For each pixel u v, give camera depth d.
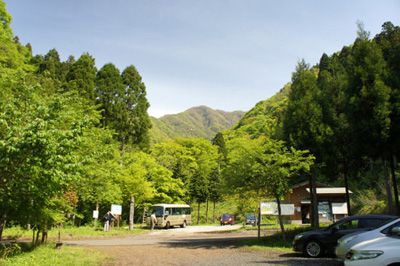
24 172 8.88
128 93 44.22
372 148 16.91
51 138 8.72
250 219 43.44
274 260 12.55
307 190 35.50
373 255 6.87
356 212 32.81
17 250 12.23
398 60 18.53
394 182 17.50
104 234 27.23
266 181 18.41
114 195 25.98
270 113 111.25
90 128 17.48
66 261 11.04
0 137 8.98
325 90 23.25
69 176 9.48
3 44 20.42
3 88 10.33
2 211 10.67
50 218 13.06
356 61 18.34
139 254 14.64
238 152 19.16
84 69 37.91
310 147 20.56
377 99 16.64
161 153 48.56
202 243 20.44
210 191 51.22
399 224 8.94
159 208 38.78
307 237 13.49
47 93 16.50
